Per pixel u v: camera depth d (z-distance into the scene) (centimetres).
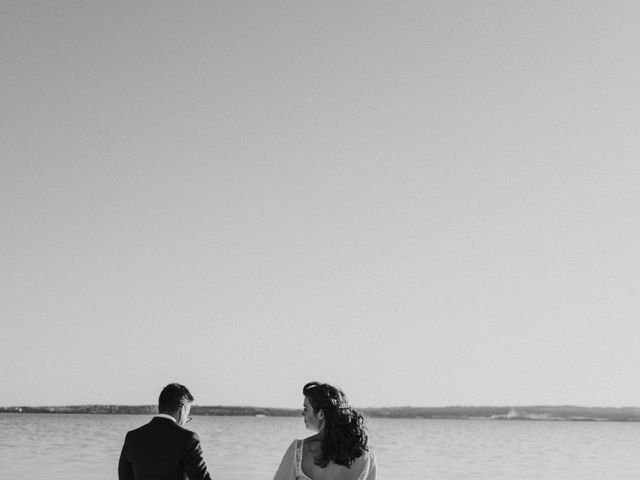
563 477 2541
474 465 3056
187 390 560
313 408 420
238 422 15300
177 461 530
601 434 9219
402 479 2377
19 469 2462
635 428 13738
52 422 11650
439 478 2427
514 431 10594
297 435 6900
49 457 3052
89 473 2323
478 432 9600
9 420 13300
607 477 2553
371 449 423
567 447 5081
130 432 545
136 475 532
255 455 3462
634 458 3700
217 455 3456
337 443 409
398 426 13950
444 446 4912
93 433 6128
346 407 420
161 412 550
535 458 3641
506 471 2759
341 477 413
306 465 412
